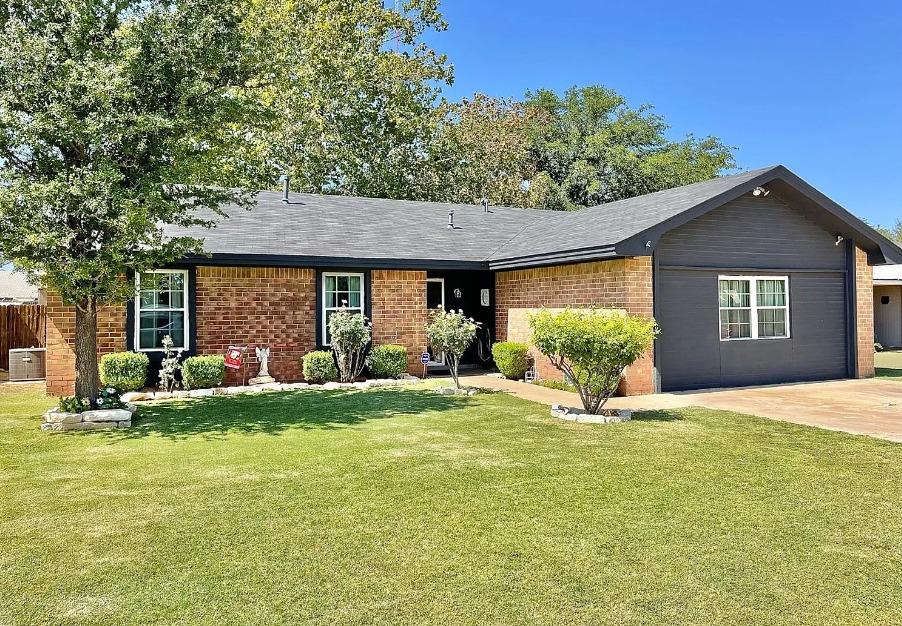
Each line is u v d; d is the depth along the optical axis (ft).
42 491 18.44
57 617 11.14
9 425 28.99
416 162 98.48
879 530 15.05
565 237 43.88
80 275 26.45
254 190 34.91
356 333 42.70
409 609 11.31
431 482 19.07
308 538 14.64
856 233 44.96
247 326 42.22
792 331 44.19
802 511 16.40
